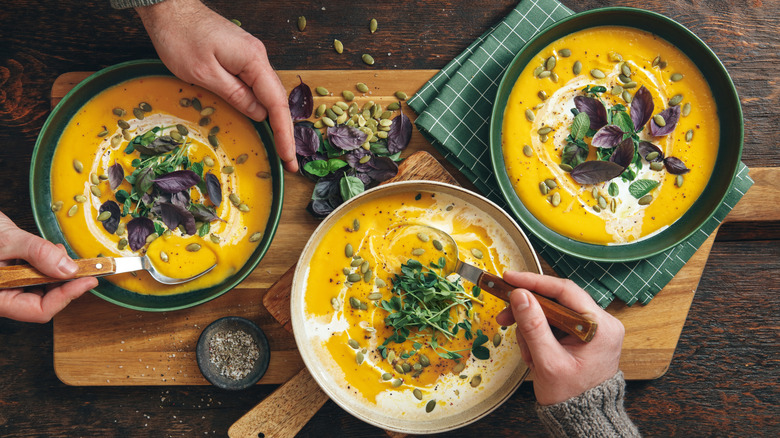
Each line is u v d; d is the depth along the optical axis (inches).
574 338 27.8
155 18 28.5
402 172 30.1
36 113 31.5
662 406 32.0
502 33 30.7
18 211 31.5
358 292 29.4
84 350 30.4
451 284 28.7
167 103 29.6
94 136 29.5
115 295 29.4
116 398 31.7
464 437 32.0
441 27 31.9
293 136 29.3
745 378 32.0
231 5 31.6
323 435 32.0
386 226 29.4
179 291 29.7
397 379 29.3
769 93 31.8
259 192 29.8
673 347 30.8
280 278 29.7
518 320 26.5
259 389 31.7
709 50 29.2
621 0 31.9
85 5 31.6
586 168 29.3
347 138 30.0
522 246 28.9
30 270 27.2
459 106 30.4
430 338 29.3
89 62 31.5
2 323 31.8
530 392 31.9
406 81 31.0
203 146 29.8
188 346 30.5
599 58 30.0
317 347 29.3
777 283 32.0
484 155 30.3
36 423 31.7
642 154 29.9
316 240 28.8
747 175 30.7
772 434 31.9
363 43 31.8
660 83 30.0
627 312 30.8
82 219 29.5
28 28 31.5
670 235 29.9
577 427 27.5
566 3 31.9
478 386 29.3
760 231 32.0
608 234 29.9
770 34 31.9
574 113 29.8
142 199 29.3
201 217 29.5
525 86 29.9
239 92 28.6
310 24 31.7
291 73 30.6
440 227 29.4
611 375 27.9
